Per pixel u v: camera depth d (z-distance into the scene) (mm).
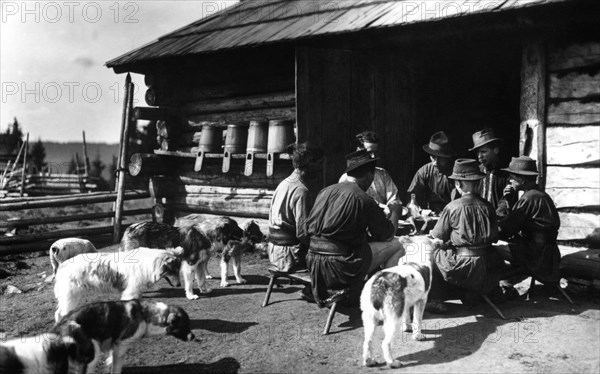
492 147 7285
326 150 8180
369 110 8688
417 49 9414
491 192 7289
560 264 6688
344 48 8727
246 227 7586
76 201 10898
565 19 6777
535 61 7363
